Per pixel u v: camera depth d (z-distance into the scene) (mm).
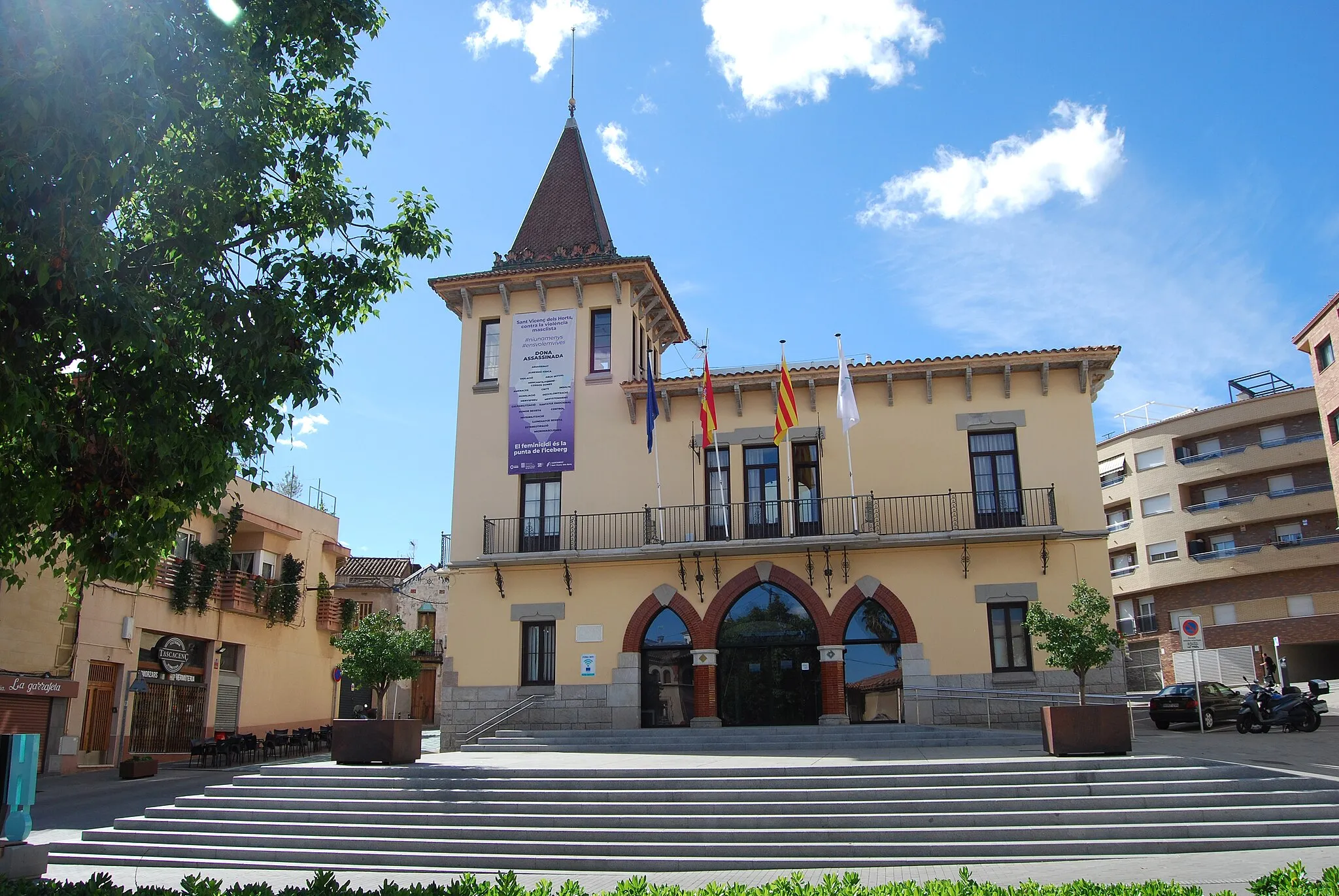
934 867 11328
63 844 13727
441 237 11805
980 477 23703
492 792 14273
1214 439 49344
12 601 24000
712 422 23391
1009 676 22172
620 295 25859
